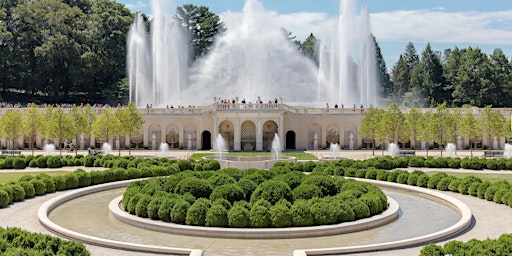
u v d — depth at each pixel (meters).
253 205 26.34
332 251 21.19
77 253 18.28
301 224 25.48
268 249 22.66
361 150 79.25
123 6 127.69
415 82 132.00
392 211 29.05
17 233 19.34
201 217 25.62
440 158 54.50
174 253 21.14
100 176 40.59
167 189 30.55
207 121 80.56
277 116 76.88
